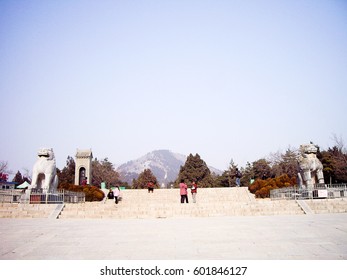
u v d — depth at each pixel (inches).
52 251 342.0
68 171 2556.6
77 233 458.3
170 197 1306.6
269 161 2691.9
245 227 491.2
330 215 665.0
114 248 353.7
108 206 802.2
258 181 1368.1
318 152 1926.7
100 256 319.3
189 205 801.6
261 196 1248.8
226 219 629.9
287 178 1355.8
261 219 610.2
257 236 406.9
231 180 2819.9
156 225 545.0
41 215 725.3
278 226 493.4
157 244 371.2
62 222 611.2
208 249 339.6
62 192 930.1
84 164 2017.7
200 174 2947.8
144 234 442.9
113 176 2901.1
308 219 586.6
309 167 1010.7
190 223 567.5
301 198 906.1
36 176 930.1
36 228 514.3
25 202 832.3
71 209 765.3
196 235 425.4
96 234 448.1
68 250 346.3
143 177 3191.4
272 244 355.6
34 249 351.9
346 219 573.0
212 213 735.7
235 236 410.9
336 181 1830.7
